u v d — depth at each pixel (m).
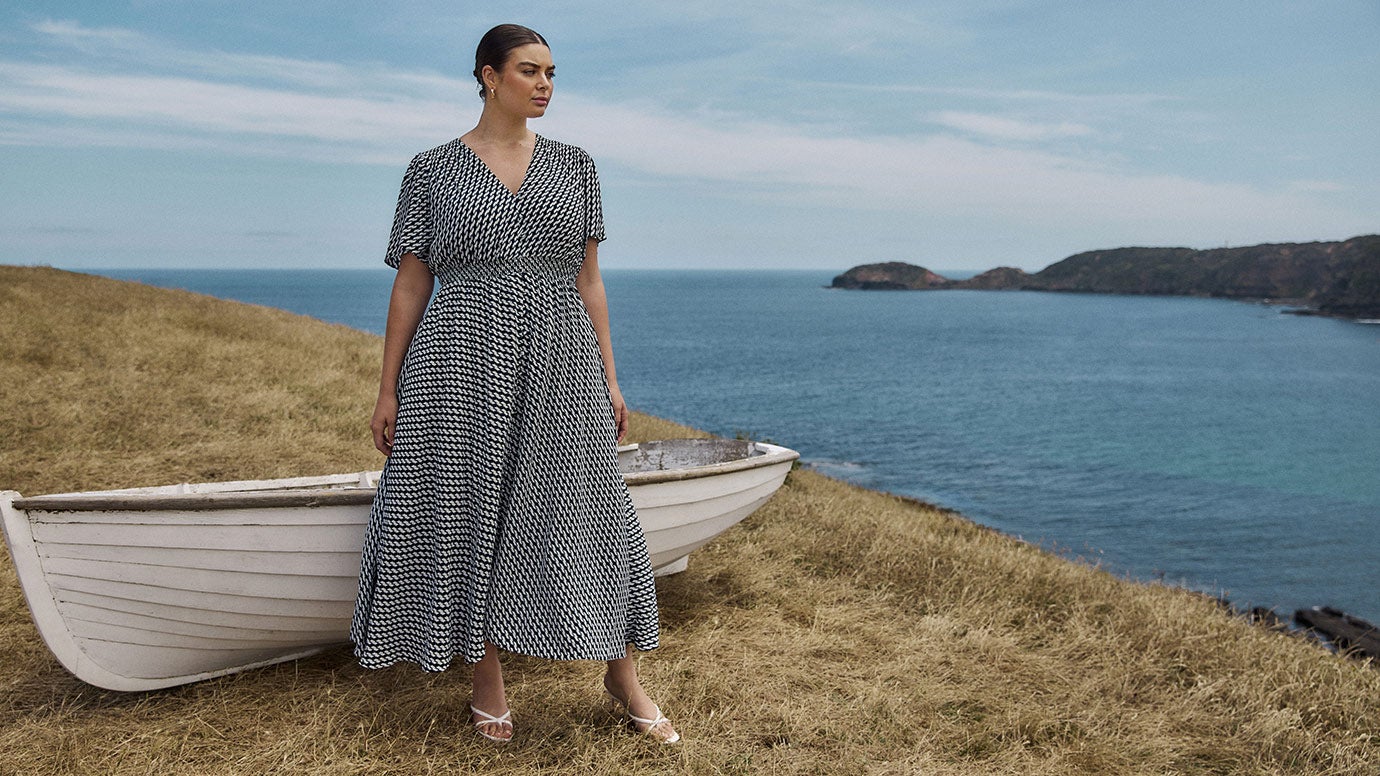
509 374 2.42
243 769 2.49
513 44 2.39
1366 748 3.06
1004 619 4.13
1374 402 58.34
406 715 2.82
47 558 2.52
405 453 2.46
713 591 4.27
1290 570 16.84
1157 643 3.94
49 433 6.55
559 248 2.48
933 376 66.38
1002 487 25.55
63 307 13.23
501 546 2.44
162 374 9.25
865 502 8.83
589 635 2.46
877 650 3.70
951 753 2.84
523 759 2.60
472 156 2.46
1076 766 2.86
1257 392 63.38
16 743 2.57
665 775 2.53
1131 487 27.12
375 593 2.50
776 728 2.91
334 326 18.50
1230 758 3.00
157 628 2.74
